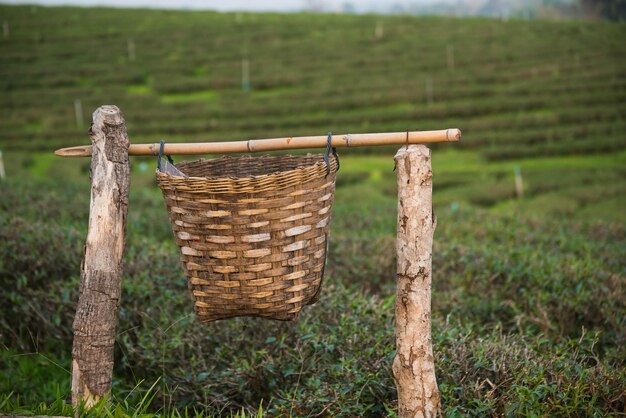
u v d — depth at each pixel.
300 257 3.23
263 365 4.34
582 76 28.56
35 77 32.47
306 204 3.18
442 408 3.75
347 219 10.70
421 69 32.03
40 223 7.11
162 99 29.95
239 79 31.22
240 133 25.17
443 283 6.84
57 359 5.35
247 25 42.16
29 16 42.81
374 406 3.99
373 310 5.11
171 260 6.18
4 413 3.29
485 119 25.59
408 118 26.14
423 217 3.15
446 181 18.97
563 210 15.66
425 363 3.22
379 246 7.90
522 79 29.41
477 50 33.88
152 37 38.88
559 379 3.94
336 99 28.11
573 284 6.43
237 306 3.29
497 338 4.70
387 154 22.78
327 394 3.95
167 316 5.05
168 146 3.49
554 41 34.78
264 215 3.12
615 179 18.80
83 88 30.78
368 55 34.84
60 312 5.41
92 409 3.29
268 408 4.09
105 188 3.41
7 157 21.72
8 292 5.70
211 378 4.37
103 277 3.39
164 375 4.44
